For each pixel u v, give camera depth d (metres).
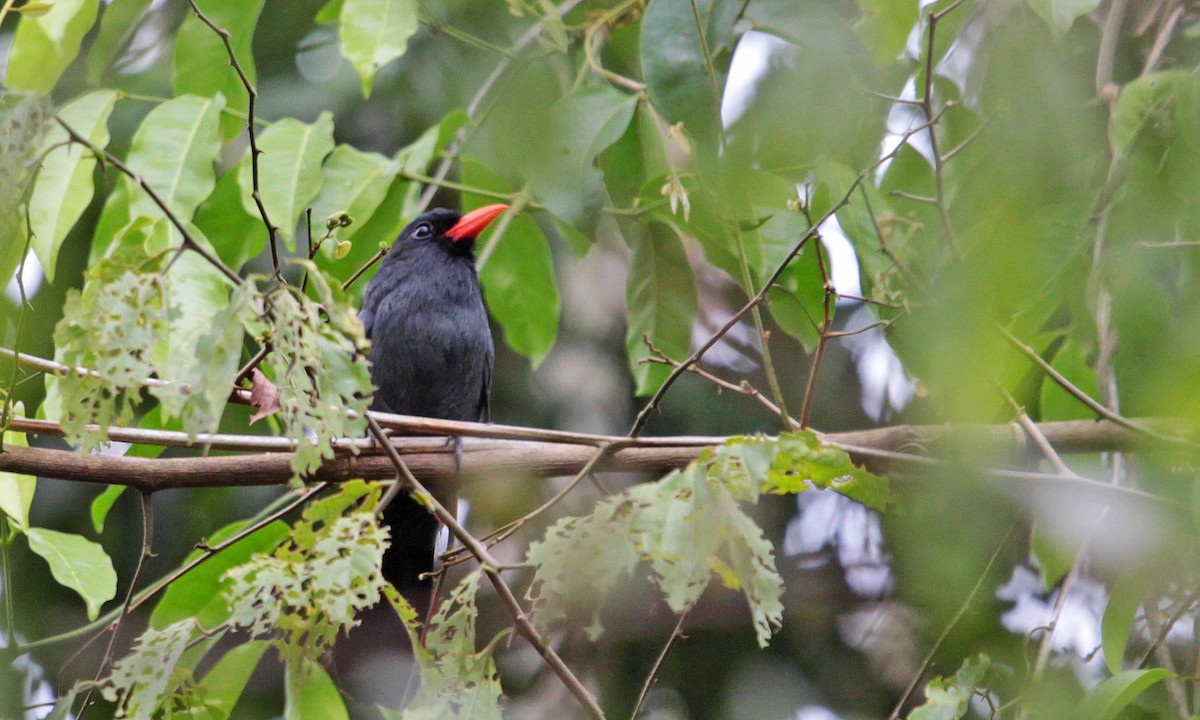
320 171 6.77
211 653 9.51
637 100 7.05
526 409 10.92
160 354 5.54
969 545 4.56
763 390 10.83
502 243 8.29
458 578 10.24
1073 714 5.25
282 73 10.66
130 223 6.22
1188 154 5.21
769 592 4.33
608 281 11.52
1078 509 5.52
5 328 5.98
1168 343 3.91
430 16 7.47
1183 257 4.95
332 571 4.61
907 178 6.82
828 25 5.76
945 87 6.77
